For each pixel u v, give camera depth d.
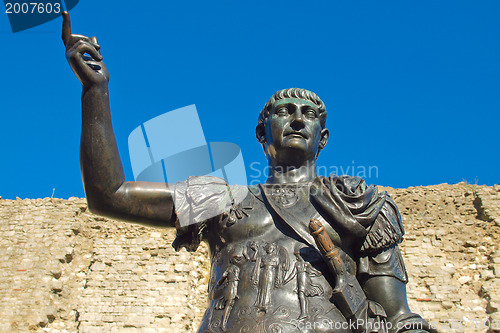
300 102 3.78
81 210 20.70
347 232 3.23
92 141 3.23
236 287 3.13
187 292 19.02
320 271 3.15
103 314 18.47
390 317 3.18
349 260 3.26
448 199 21.75
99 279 19.25
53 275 19.06
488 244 20.09
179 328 18.20
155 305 18.69
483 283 19.03
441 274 19.39
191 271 19.53
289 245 3.23
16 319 17.92
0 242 19.88
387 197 3.47
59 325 18.12
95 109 3.25
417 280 19.31
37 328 17.81
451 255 20.03
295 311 2.98
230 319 3.01
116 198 3.32
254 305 3.01
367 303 3.13
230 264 3.23
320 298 3.05
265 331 2.87
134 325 18.20
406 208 21.50
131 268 19.50
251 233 3.32
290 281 3.09
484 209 20.92
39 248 19.67
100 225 20.53
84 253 19.94
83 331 18.11
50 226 20.23
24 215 20.62
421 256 19.95
